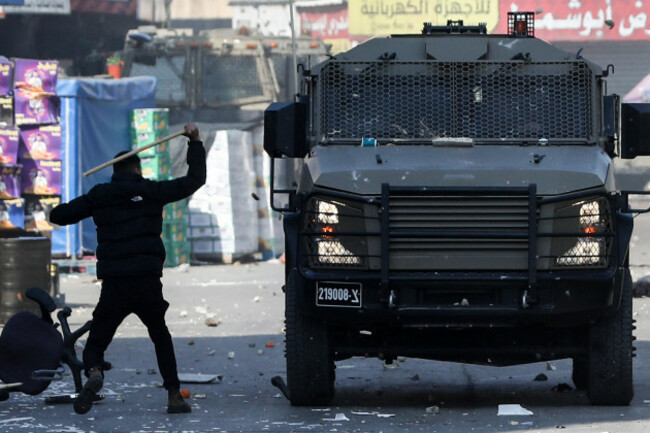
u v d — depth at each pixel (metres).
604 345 25.39
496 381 30.88
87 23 122.25
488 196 24.41
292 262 26.30
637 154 26.16
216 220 78.12
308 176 25.89
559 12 142.12
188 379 30.34
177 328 43.16
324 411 25.62
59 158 69.38
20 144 68.88
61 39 120.19
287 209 26.27
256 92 92.81
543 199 24.45
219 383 30.33
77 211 24.58
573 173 24.80
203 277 67.62
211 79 92.81
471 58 27.44
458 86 27.27
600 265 24.56
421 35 28.27
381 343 26.30
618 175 133.00
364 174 24.92
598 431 22.66
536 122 27.06
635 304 49.91
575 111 27.11
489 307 24.48
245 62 92.88
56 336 27.06
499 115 27.14
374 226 24.67
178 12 166.12
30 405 26.83
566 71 27.31
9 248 45.88
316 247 25.02
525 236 24.34
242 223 78.88
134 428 23.59
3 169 66.62
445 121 27.11
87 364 24.19
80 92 70.00
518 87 27.27
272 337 40.09
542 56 27.55
